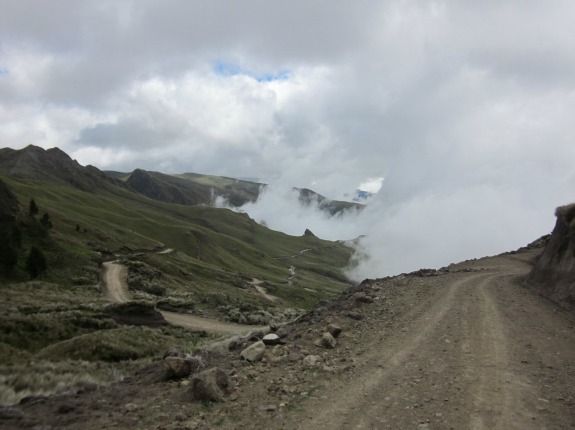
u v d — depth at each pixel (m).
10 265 99.62
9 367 19.94
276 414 9.34
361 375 11.91
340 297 26.11
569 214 26.11
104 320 49.69
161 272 134.12
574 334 15.70
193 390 10.44
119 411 9.77
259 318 73.75
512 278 31.86
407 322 18.23
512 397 9.98
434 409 9.41
